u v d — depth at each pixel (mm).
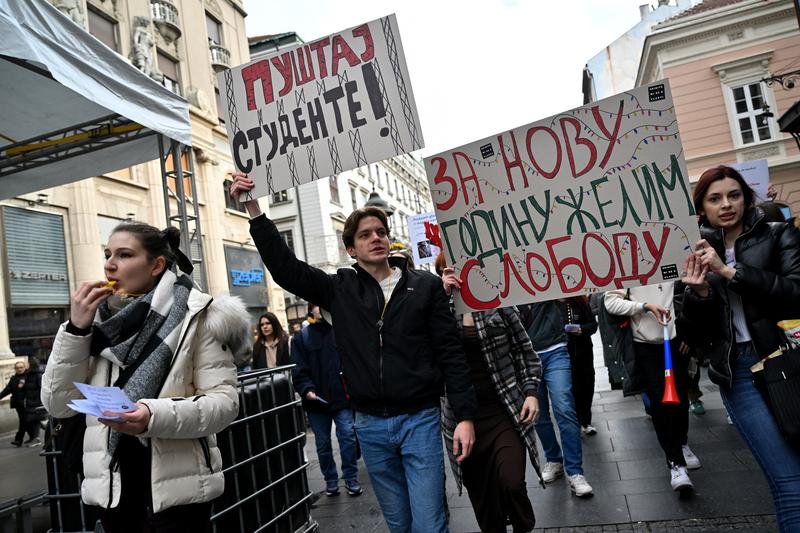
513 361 2996
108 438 2035
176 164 7043
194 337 2174
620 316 4449
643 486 4324
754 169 6488
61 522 3453
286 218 29906
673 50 21641
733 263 2590
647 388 4312
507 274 2893
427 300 2633
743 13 20688
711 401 7191
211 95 20875
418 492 2504
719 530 3404
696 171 21500
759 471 4309
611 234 2723
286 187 2859
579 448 4379
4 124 6699
